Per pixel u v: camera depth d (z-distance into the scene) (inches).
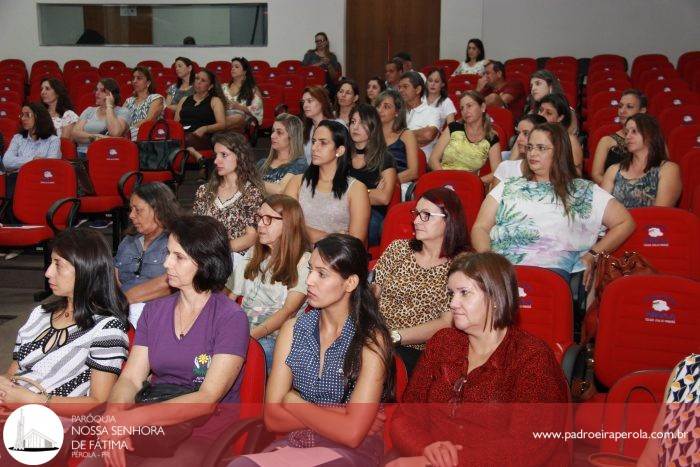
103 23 520.7
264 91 411.5
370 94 319.9
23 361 109.1
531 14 507.8
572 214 144.6
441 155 236.4
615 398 98.2
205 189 174.4
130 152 254.1
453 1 511.2
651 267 140.5
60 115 294.7
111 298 108.1
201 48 520.1
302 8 517.0
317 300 98.6
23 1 518.9
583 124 346.9
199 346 102.7
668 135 258.8
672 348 114.3
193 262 103.2
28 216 224.4
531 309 121.3
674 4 493.4
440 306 125.8
